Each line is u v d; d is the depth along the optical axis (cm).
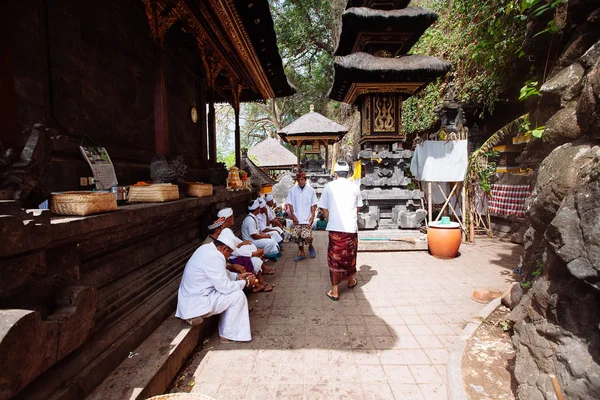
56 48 338
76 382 193
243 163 1253
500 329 326
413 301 421
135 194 348
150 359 248
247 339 329
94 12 400
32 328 157
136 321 281
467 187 769
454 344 299
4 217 153
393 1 769
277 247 634
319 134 1712
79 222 209
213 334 347
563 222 192
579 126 221
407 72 717
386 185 782
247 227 614
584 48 260
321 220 993
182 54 702
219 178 734
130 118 480
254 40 679
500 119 1010
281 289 479
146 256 358
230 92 1059
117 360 238
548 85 272
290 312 398
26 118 301
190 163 738
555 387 165
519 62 655
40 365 168
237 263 448
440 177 689
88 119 386
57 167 330
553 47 337
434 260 611
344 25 774
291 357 300
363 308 404
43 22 322
